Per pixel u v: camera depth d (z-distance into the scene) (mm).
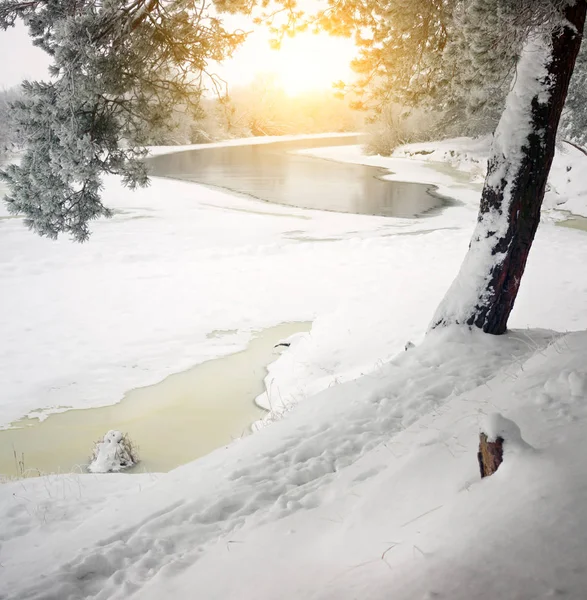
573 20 7805
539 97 8086
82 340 13758
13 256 21266
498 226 8656
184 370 12195
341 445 6031
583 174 32156
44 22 8875
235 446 6859
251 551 3828
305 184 43844
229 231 26656
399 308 14547
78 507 5887
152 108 10156
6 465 8555
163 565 4172
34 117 9047
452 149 54438
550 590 2229
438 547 2740
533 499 2775
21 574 4383
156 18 9539
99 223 28156
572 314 13172
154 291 17531
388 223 28484
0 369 12133
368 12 10352
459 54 10125
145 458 8641
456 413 5031
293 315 15484
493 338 8742
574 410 3797
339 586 2826
